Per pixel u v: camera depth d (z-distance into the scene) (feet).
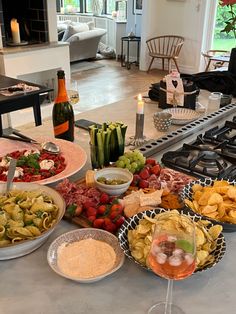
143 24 21.90
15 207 3.22
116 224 3.32
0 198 3.42
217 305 2.68
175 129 5.98
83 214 3.58
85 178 4.13
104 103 16.71
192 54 21.40
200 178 4.19
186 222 2.78
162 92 6.85
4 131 12.50
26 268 3.01
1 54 13.71
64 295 2.76
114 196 3.84
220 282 2.88
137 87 19.30
